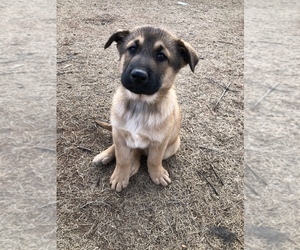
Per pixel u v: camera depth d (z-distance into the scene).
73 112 0.73
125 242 0.51
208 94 0.81
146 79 0.49
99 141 0.67
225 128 0.72
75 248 0.50
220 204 0.57
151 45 0.52
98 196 0.57
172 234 0.53
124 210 0.55
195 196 0.58
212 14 1.22
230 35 1.07
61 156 0.63
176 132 0.60
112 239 0.52
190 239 0.52
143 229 0.53
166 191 0.59
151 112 0.54
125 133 0.55
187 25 1.13
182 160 0.64
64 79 0.82
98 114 0.73
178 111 0.60
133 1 1.32
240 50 0.98
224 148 0.67
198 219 0.55
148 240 0.52
